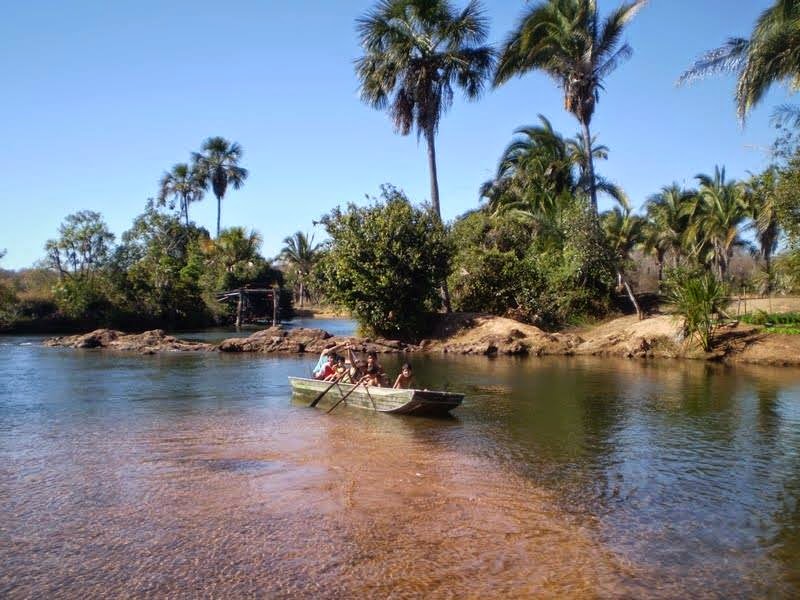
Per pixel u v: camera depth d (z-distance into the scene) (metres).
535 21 33.16
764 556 6.64
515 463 9.99
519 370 21.52
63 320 42.41
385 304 29.39
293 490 8.43
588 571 6.24
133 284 45.75
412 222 29.94
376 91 33.78
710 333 24.41
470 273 33.44
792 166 22.84
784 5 20.30
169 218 54.31
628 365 22.77
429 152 33.69
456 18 32.75
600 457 10.38
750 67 20.50
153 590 5.70
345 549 6.61
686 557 6.59
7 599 5.51
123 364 23.38
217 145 67.94
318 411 14.19
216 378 19.52
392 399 13.64
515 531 7.21
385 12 32.59
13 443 10.91
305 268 76.88
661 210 57.22
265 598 5.59
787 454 10.59
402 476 9.20
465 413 13.99
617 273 33.19
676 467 9.84
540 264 32.75
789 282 30.25
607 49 33.62
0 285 41.28
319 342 28.34
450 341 29.14
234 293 51.09
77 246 44.62
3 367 22.23
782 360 22.22
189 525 7.16
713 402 15.24
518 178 43.09
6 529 7.00
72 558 6.30
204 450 10.52
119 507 7.71
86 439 11.25
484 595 5.72
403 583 5.91
